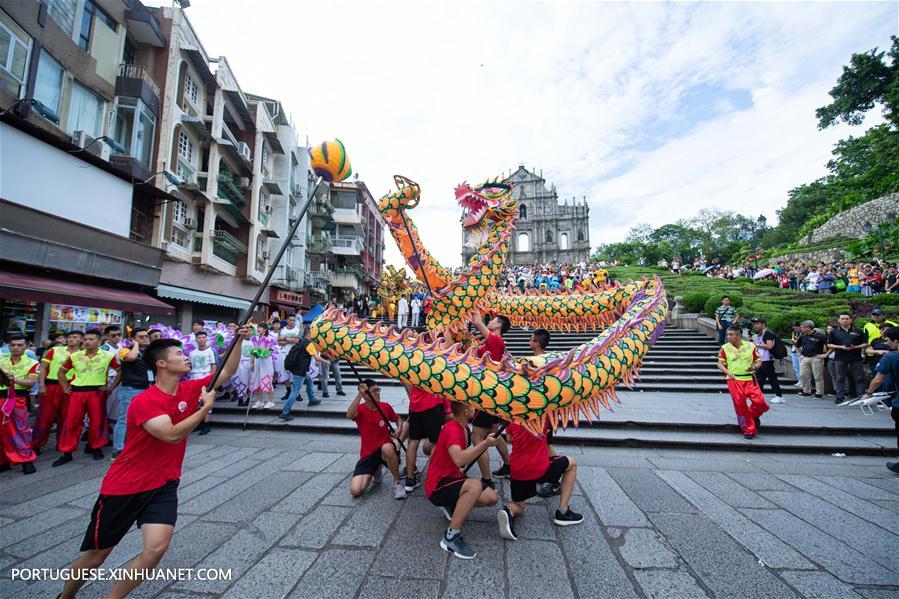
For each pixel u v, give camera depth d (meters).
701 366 9.76
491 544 2.97
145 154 12.27
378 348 3.17
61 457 5.13
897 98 25.30
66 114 10.07
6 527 3.36
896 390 4.71
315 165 3.36
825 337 8.02
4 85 8.48
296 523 3.30
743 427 5.60
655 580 2.51
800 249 29.83
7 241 7.59
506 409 2.99
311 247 26.94
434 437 3.98
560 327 5.34
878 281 14.29
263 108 19.64
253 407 7.14
